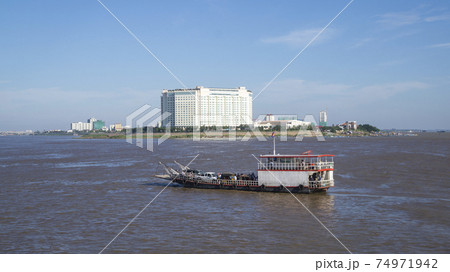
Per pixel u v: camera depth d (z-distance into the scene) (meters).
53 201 67.62
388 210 57.47
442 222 50.66
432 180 83.56
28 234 47.88
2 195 73.31
